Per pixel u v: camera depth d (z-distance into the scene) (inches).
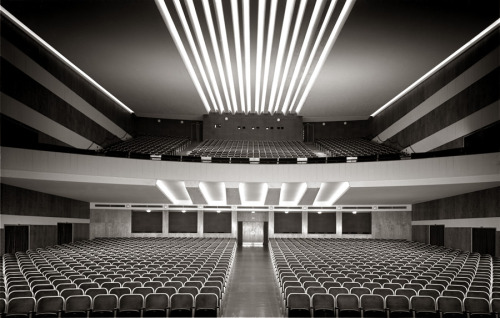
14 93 668.7
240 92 1051.9
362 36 678.5
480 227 740.7
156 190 822.5
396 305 324.5
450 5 573.6
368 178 750.5
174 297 329.4
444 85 858.1
